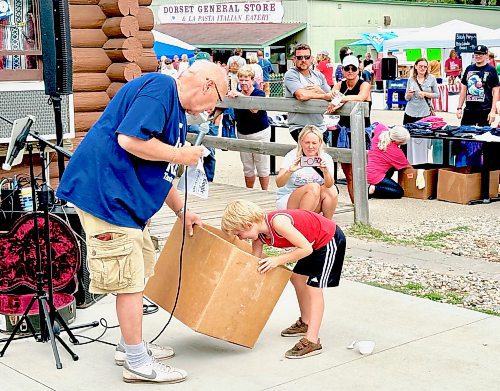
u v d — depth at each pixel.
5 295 4.94
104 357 4.56
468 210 9.30
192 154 4.07
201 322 4.34
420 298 5.65
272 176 11.77
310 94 8.49
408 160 10.55
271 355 4.57
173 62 21.67
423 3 36.59
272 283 4.45
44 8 4.77
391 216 8.91
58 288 4.89
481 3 44.75
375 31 35.00
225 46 33.44
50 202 4.70
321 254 4.55
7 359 4.52
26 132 4.38
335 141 10.44
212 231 4.80
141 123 3.91
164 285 4.59
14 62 6.48
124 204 4.04
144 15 7.85
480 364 4.42
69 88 4.88
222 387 4.14
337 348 4.67
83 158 4.06
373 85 27.80
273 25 33.56
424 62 11.62
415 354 4.57
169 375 4.18
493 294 5.86
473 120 11.44
